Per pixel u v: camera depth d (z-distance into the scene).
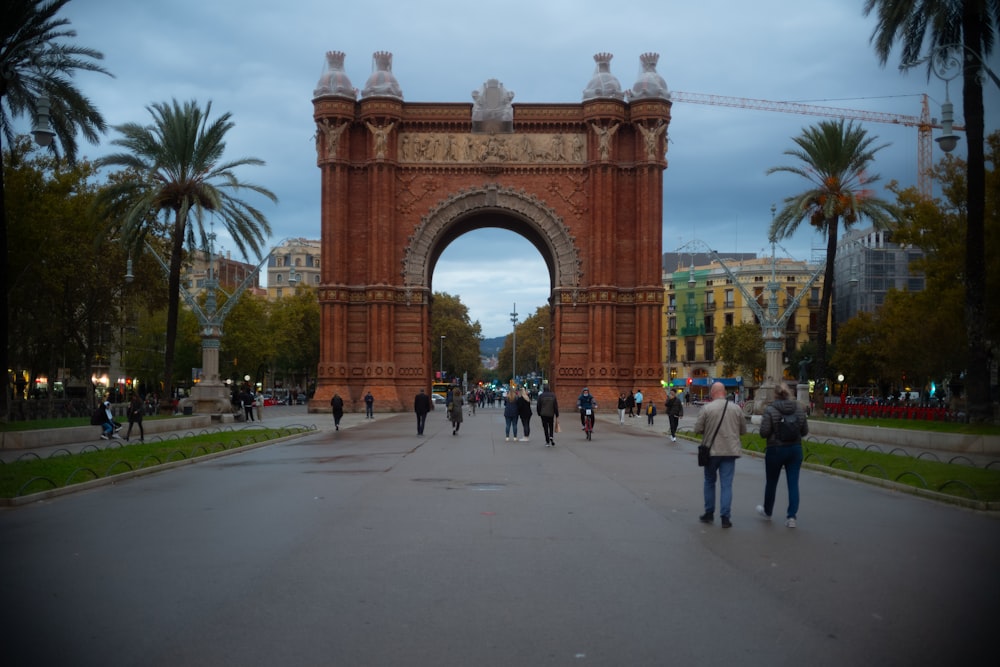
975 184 35.34
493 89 80.88
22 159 62.00
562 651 8.91
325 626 9.75
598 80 79.88
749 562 13.26
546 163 80.56
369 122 79.62
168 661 8.56
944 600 10.98
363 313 79.94
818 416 59.44
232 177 56.91
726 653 8.86
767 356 62.19
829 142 60.28
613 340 79.31
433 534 15.48
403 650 8.92
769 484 17.50
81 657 8.66
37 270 61.53
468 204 80.69
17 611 10.34
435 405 122.81
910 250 115.75
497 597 11.05
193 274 172.25
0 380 39.06
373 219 79.19
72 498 20.70
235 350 111.31
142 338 99.69
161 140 56.38
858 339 102.06
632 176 80.88
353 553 13.76
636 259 79.81
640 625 9.84
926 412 59.47
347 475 25.69
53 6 39.22
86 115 43.25
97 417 42.25
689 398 135.75
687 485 23.48
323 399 77.81
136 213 52.28
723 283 139.50
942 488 21.22
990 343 47.97
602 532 15.81
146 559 13.30
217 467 28.67
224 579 11.98
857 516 18.06
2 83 38.97
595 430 53.41
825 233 63.44
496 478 24.88
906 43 38.12
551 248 80.69
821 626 9.82
